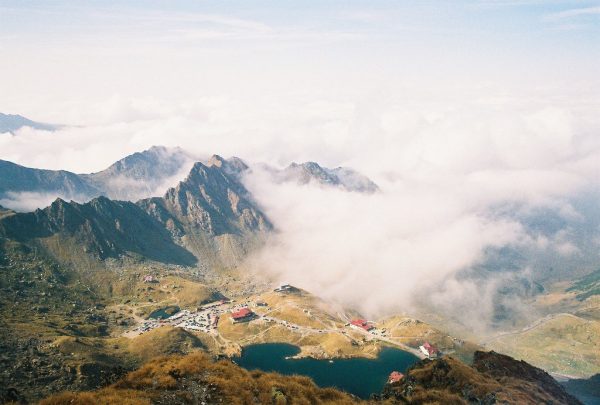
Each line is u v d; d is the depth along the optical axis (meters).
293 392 59.84
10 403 52.81
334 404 60.62
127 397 48.16
